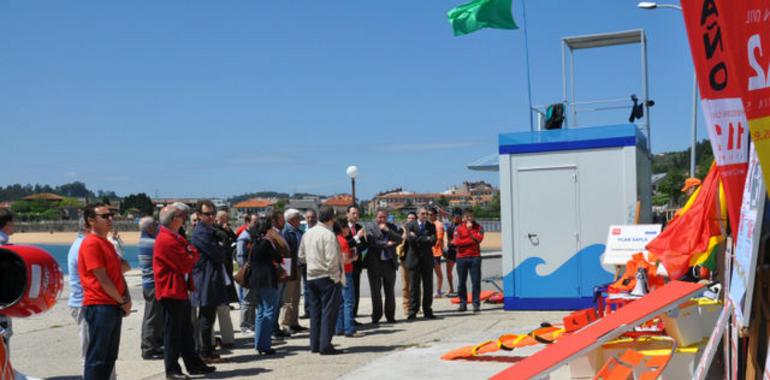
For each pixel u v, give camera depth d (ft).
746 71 10.36
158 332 30.35
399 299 51.90
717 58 12.44
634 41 46.34
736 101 12.78
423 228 39.96
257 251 29.73
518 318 36.99
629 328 16.31
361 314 43.57
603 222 37.68
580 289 38.17
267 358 29.04
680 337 20.42
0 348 15.30
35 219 528.22
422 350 28.89
